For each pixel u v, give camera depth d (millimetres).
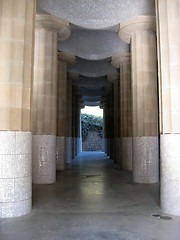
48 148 11945
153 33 12500
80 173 15312
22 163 6715
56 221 6195
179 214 6680
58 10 11461
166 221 6191
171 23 7125
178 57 6988
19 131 6703
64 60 18250
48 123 12133
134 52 12703
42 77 12344
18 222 6102
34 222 6109
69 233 5395
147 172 11812
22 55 6945
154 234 5340
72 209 7273
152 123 12062
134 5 10820
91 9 11141
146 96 12164
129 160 17141
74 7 11023
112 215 6699
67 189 10242
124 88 17641
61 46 17422
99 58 18359
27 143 6891
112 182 11969
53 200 8336
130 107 17453
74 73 23266
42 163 11766
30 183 7016
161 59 7336
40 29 12555
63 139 17516
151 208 7395
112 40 16922
